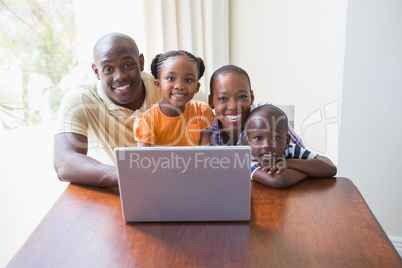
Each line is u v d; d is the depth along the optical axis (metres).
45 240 0.83
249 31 2.25
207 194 0.87
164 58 1.23
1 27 1.61
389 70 1.64
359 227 0.85
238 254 0.77
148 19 1.80
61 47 1.80
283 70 2.23
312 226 0.86
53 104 1.81
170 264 0.74
